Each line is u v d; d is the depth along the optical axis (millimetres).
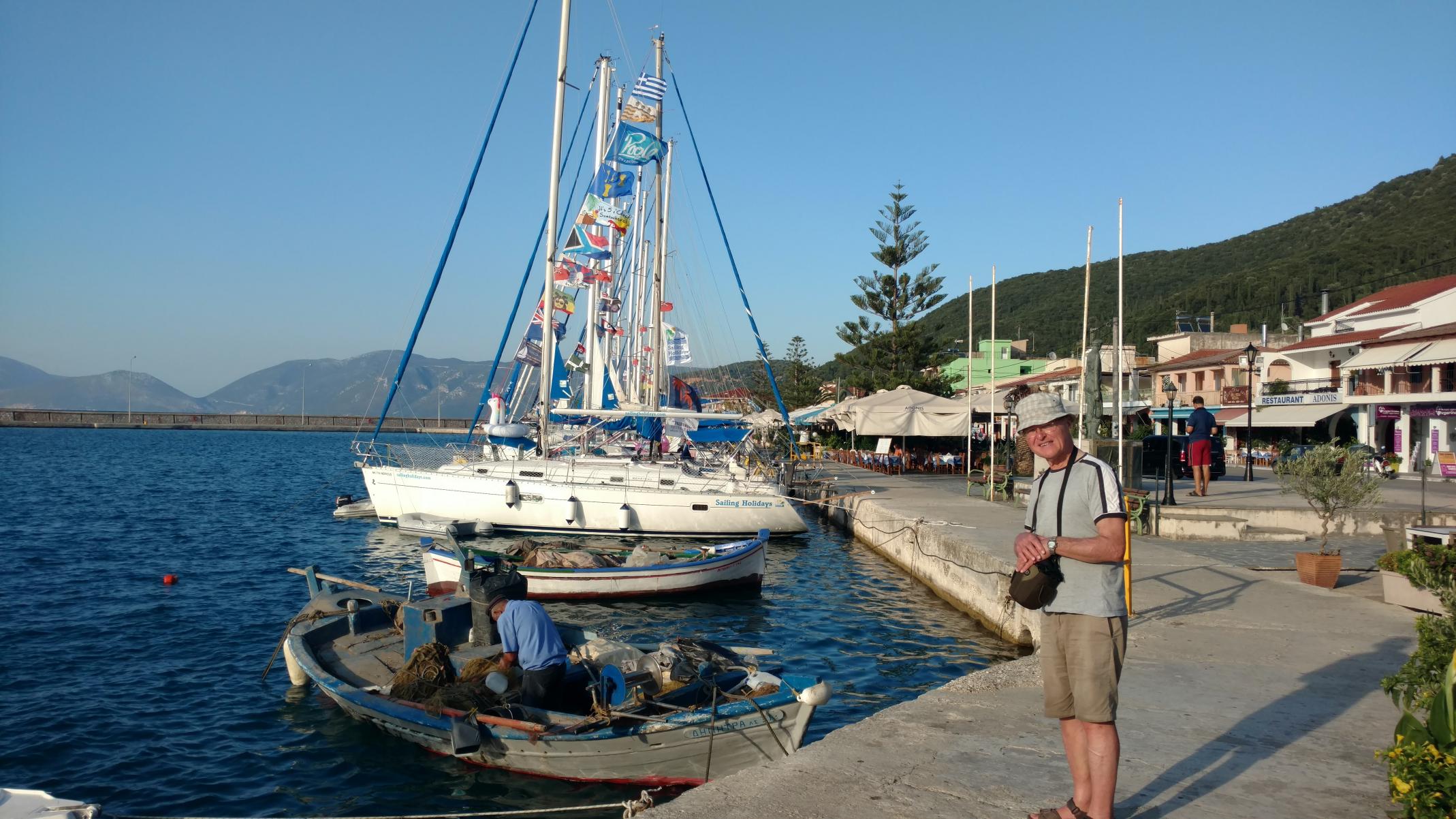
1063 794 4785
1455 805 3385
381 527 28812
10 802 6047
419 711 9148
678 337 33750
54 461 64875
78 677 12750
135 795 9062
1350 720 6039
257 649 14172
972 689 6902
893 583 19656
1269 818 4449
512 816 8359
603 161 27250
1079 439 19656
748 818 4488
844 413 38062
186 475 54406
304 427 160250
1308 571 11594
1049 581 3982
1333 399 41312
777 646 14164
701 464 28859
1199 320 63656
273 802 8898
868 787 4902
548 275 25516
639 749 8383
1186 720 6055
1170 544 16953
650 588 17500
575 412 26047
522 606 9164
